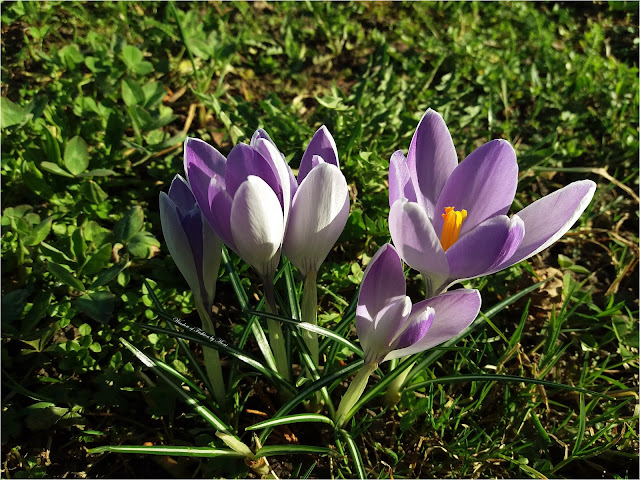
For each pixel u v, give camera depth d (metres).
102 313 0.23
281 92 0.38
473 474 0.21
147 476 0.21
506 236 0.15
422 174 0.18
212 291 0.18
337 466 0.21
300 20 0.44
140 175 0.31
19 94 0.34
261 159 0.16
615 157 0.35
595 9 0.50
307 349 0.20
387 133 0.33
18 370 0.23
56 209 0.28
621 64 0.42
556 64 0.42
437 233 0.17
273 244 0.16
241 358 0.20
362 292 0.16
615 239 0.30
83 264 0.24
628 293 0.29
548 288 0.27
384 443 0.22
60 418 0.21
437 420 0.22
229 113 0.33
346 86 0.39
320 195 0.16
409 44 0.42
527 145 0.36
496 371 0.23
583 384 0.24
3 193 0.29
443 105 0.35
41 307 0.23
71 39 0.39
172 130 0.34
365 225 0.28
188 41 0.36
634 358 0.25
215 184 0.15
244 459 0.19
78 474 0.21
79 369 0.22
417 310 0.16
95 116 0.32
